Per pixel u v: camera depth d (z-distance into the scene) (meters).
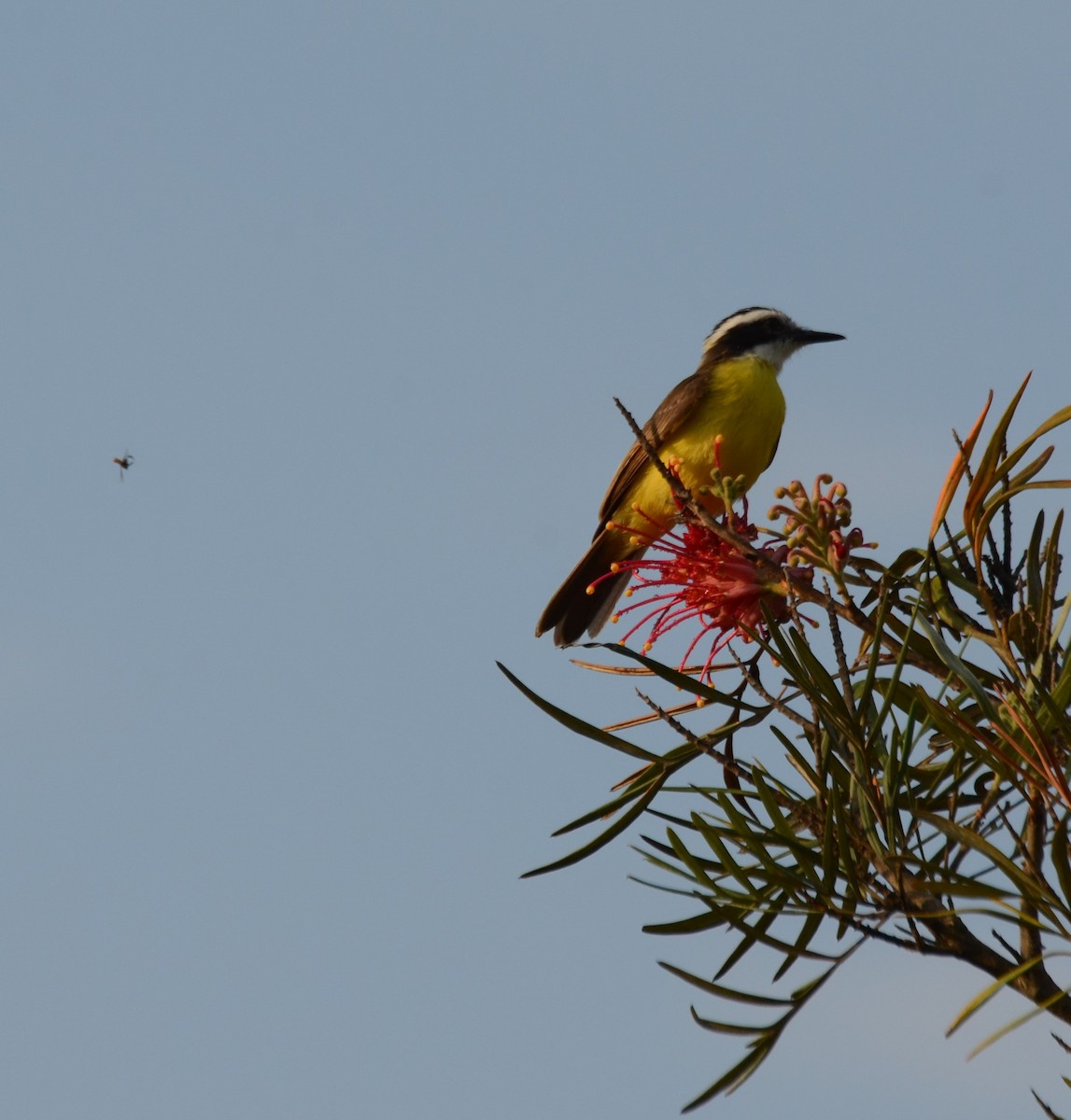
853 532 6.34
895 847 5.54
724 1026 5.05
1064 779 5.19
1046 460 6.00
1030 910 4.93
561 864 6.29
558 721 6.39
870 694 5.74
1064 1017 5.09
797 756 6.00
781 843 5.64
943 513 6.07
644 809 6.37
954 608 6.30
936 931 5.39
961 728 5.49
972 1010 4.47
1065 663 5.53
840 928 5.41
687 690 6.64
